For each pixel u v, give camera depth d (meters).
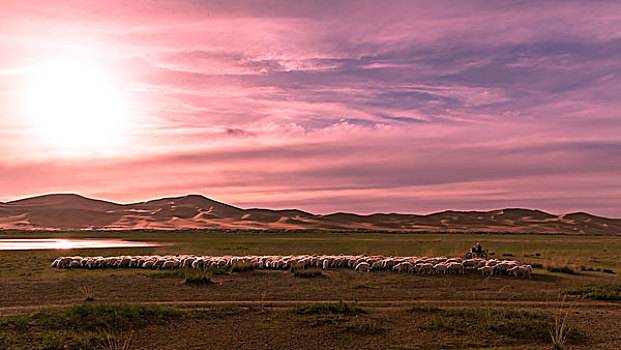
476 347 13.94
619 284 25.08
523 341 14.46
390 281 26.80
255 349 13.70
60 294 22.08
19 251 59.44
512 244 83.44
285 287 24.52
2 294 22.05
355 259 34.69
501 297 21.83
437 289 24.03
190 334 15.08
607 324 16.36
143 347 13.81
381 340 14.57
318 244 78.25
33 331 14.85
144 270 32.69
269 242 87.69
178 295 21.98
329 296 21.88
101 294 22.19
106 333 14.86
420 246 70.06
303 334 15.12
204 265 33.25
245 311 18.08
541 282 26.58
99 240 106.56
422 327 15.87
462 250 58.78
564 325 15.79
